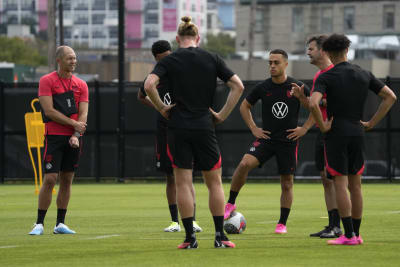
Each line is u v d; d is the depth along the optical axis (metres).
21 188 64.81
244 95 68.38
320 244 27.70
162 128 32.56
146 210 43.84
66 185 32.25
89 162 71.19
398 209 42.88
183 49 25.38
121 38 70.00
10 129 70.50
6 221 37.88
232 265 22.97
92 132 70.94
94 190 61.34
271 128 32.34
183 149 25.33
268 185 66.19
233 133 68.88
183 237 30.42
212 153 25.47
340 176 27.14
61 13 127.12
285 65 32.22
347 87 26.80
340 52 27.17
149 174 70.75
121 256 25.06
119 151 70.62
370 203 47.22
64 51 31.25
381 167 68.00
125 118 70.62
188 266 22.88
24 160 70.62
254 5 166.38
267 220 37.44
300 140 68.75
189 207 25.97
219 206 26.08
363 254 25.09
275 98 32.25
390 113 67.56
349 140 26.84
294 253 25.34
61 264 23.64
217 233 26.38
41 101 31.14
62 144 31.50
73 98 31.64
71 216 40.22
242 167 32.38
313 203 47.62
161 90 32.53
